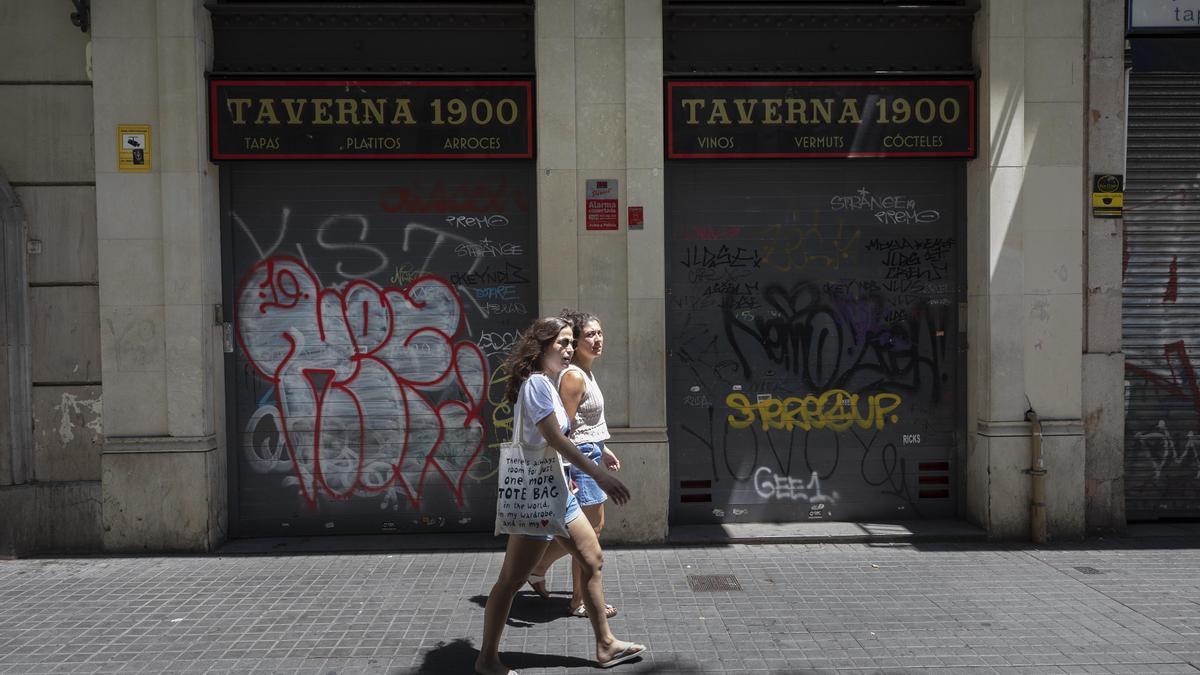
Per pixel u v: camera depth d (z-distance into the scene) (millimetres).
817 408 7047
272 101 6578
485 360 6895
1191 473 7090
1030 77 6703
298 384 6840
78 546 6484
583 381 4605
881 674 4301
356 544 6648
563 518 4223
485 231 6855
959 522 7051
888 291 7043
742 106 6723
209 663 4508
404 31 6773
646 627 4957
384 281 6848
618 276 6637
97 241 6453
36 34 6430
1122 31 6820
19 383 6469
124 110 6402
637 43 6586
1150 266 7016
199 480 6457
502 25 6777
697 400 7000
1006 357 6719
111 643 4781
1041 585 5680
